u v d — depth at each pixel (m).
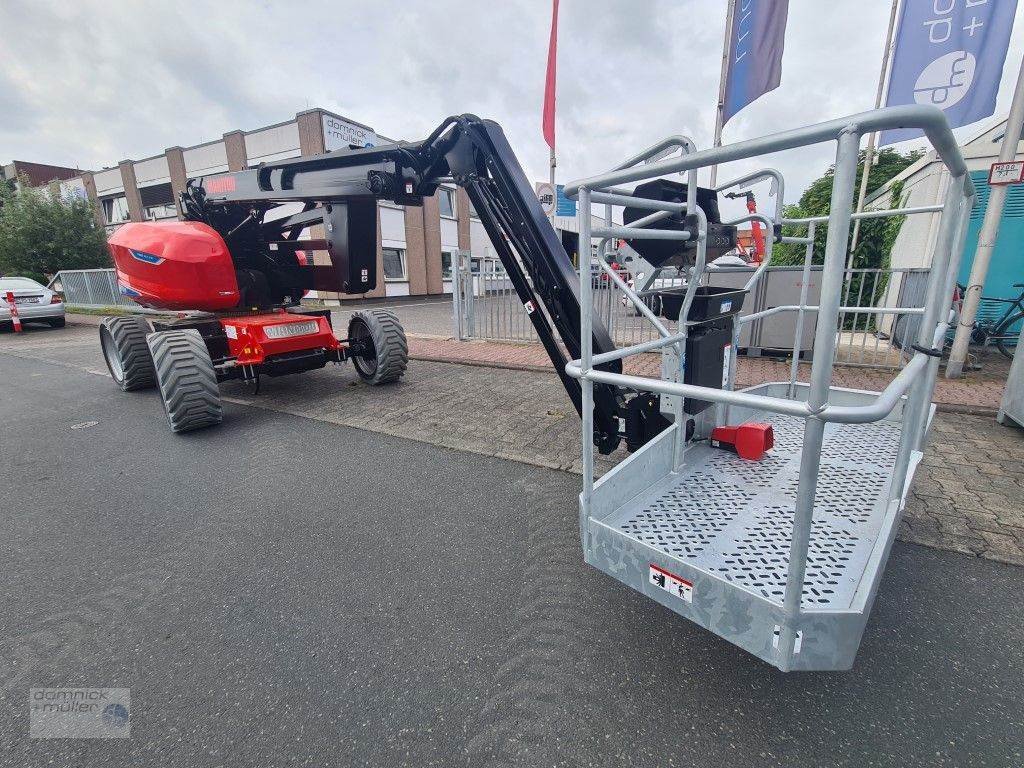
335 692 1.63
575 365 1.64
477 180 3.08
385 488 3.10
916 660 1.67
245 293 5.16
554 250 2.79
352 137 17.48
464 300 8.45
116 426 4.46
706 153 1.20
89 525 2.75
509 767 1.36
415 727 1.50
